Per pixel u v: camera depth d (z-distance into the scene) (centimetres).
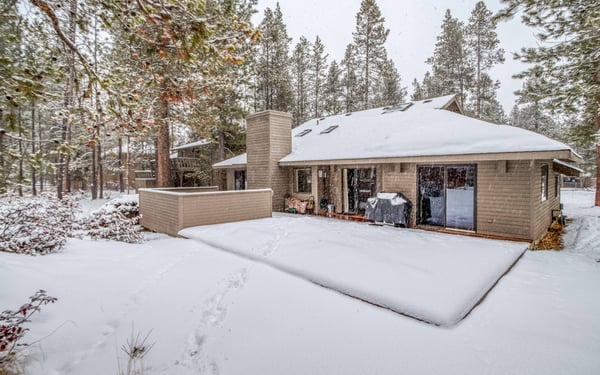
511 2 771
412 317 324
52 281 385
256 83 1995
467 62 2241
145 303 364
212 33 298
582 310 339
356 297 374
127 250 602
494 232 709
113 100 328
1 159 279
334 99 2673
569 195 2077
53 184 2314
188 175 2020
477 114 2203
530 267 500
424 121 1030
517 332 293
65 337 283
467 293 361
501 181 697
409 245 580
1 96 267
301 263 483
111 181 3119
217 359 260
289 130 1228
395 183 884
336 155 978
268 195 974
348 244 584
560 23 772
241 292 394
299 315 330
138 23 309
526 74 908
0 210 510
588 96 772
